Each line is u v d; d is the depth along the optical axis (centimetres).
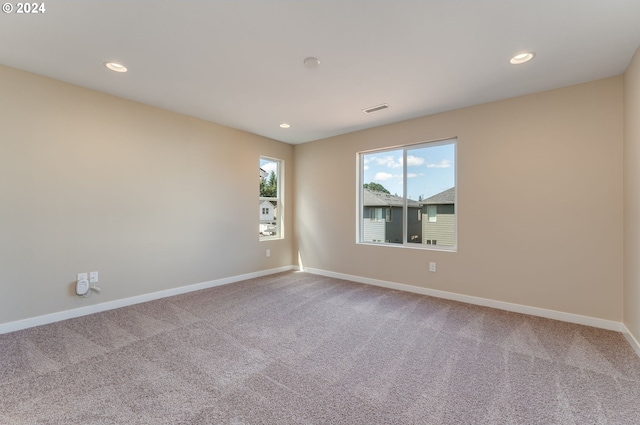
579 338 244
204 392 170
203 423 145
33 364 199
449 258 354
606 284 263
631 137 234
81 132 291
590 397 167
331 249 475
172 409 155
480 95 304
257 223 472
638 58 216
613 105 259
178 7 173
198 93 304
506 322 279
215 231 413
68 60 238
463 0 167
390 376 189
